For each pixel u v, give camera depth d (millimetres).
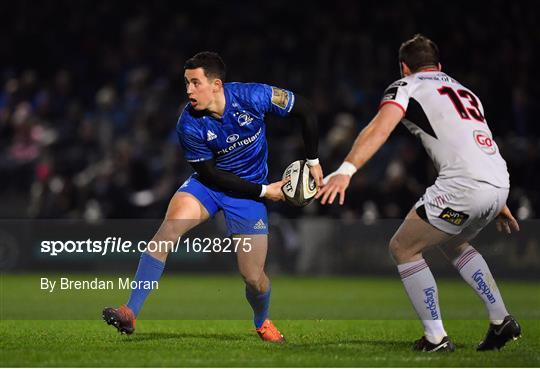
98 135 68438
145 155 66750
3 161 68188
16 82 72812
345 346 26125
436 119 24375
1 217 66688
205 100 25719
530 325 32719
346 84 71938
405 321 34844
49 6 81125
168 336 28688
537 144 61844
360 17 76625
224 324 33031
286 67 75875
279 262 59344
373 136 24172
